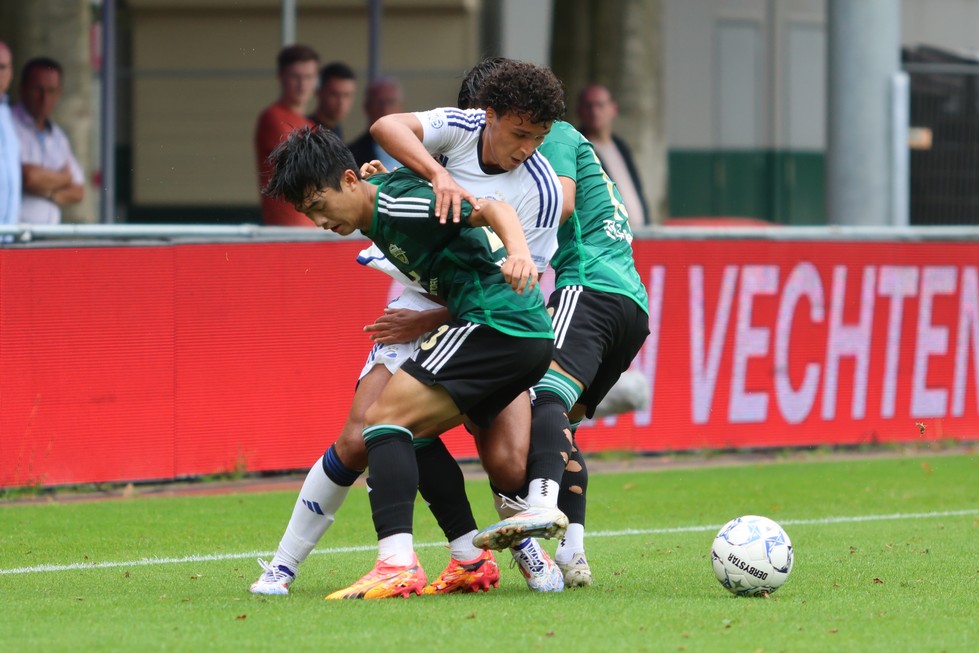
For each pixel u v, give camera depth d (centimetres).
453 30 6812
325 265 3031
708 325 3406
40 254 2750
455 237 1602
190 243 2894
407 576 1664
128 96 6544
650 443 3388
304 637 1410
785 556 1688
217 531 2373
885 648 1380
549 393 1742
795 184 8031
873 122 4403
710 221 5362
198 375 2920
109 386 2830
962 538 2291
